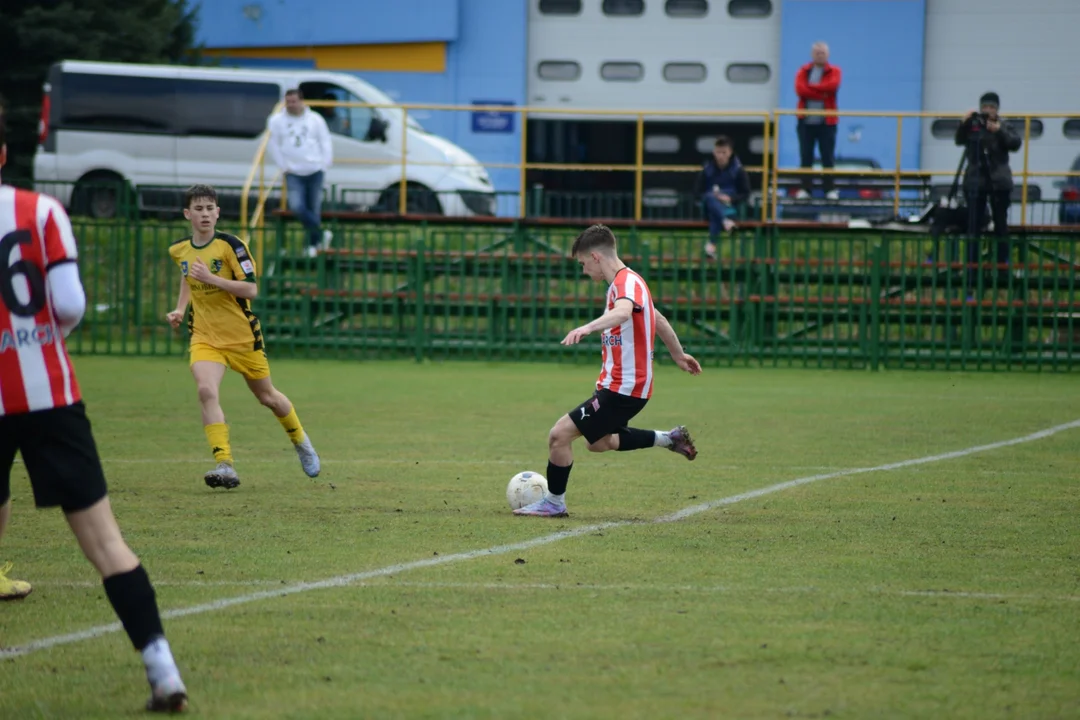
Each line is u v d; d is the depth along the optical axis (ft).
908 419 156.46
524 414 159.22
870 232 253.44
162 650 51.03
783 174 266.77
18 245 51.49
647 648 59.21
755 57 288.71
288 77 289.74
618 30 290.76
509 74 292.61
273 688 53.78
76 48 342.23
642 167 262.67
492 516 93.04
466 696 52.65
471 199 284.41
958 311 242.58
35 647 59.93
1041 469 116.47
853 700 52.13
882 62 279.08
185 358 233.76
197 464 118.32
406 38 294.05
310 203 241.14
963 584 71.87
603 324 87.97
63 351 52.80
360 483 108.17
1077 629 62.59
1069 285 232.94
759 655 58.13
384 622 63.67
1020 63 276.21
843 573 74.49
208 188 106.63
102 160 290.97
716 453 127.24
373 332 245.04
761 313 235.40
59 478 51.75
